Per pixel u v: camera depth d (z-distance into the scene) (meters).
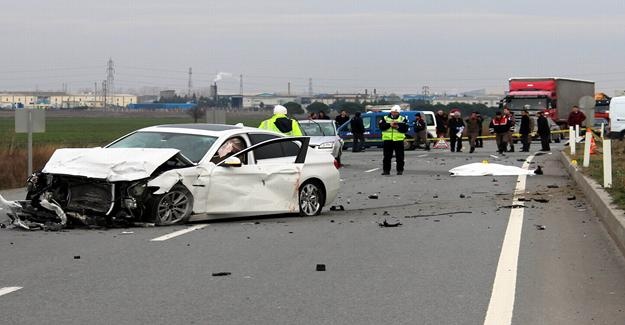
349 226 13.98
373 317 7.71
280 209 14.84
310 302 8.32
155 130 14.79
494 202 17.84
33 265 10.21
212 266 10.25
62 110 164.88
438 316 7.74
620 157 28.42
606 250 11.55
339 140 30.30
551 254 11.20
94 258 10.72
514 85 56.03
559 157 34.19
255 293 8.73
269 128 17.66
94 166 12.98
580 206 16.95
